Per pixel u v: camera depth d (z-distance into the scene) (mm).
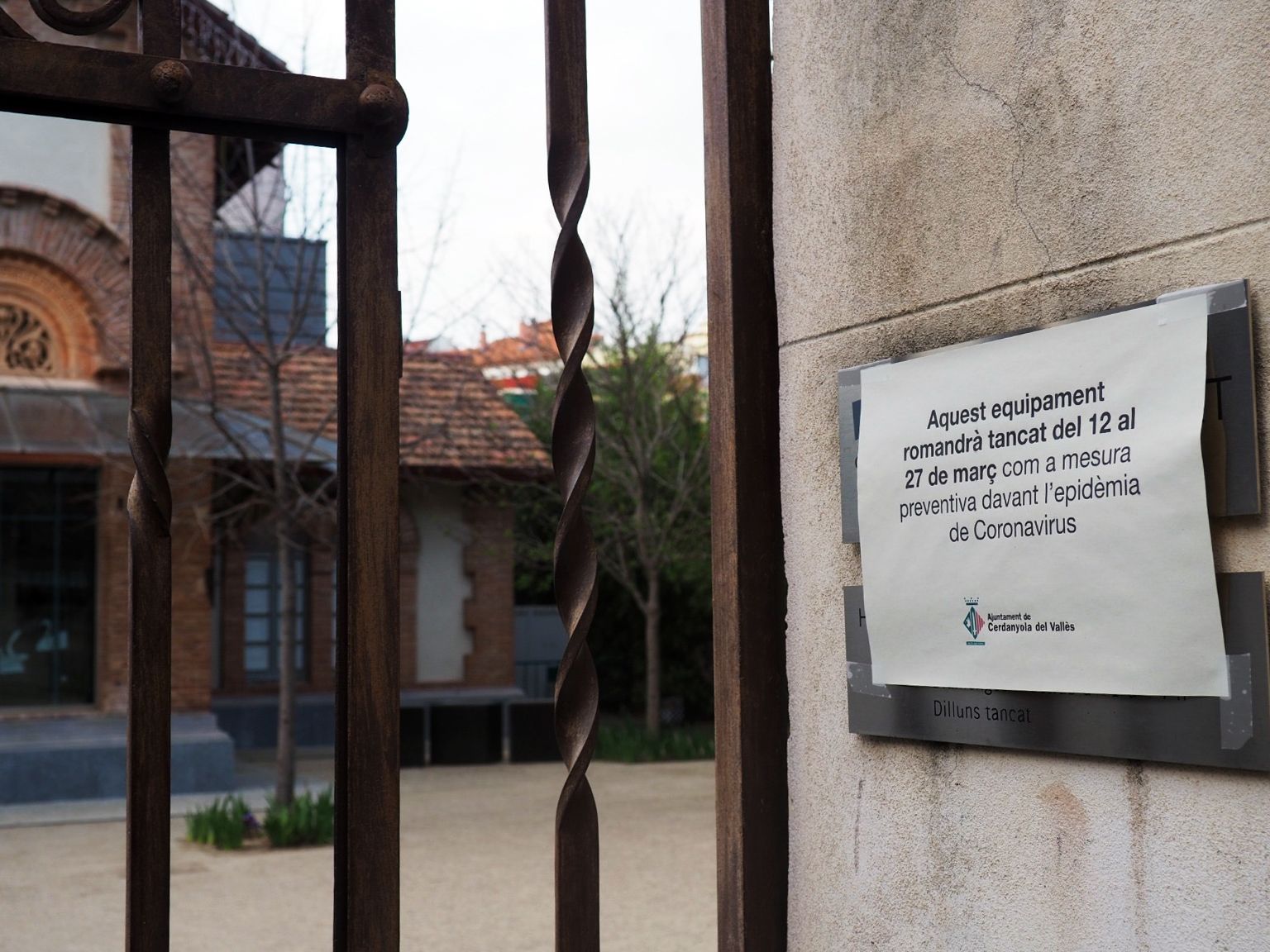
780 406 2639
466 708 17109
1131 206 1934
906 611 2252
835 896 2453
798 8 2609
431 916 8203
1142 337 1887
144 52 1845
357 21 1942
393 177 1958
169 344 1818
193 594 14656
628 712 22656
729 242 2648
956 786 2205
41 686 14164
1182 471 1821
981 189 2186
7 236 14016
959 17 2236
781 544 2627
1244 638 1771
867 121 2428
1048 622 2010
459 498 18672
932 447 2215
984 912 2143
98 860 10406
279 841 10828
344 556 1927
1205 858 1812
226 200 14812
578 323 2223
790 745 2584
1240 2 1784
